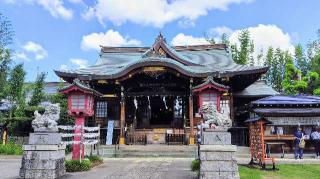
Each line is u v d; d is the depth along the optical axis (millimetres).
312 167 13500
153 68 24391
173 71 24391
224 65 29531
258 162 13938
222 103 26922
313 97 23641
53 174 10180
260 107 22203
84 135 13766
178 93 26203
